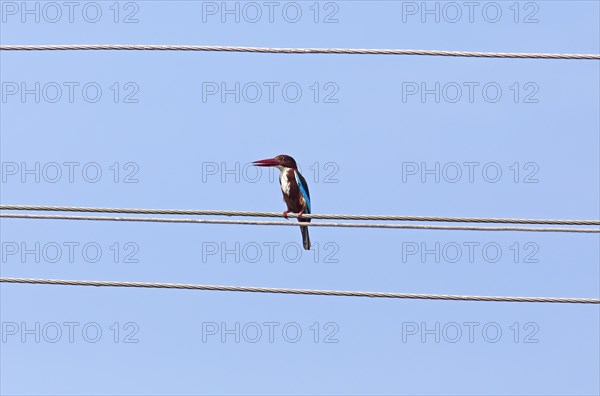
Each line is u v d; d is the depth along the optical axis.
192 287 14.32
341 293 14.30
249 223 15.09
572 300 14.02
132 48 13.88
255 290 14.29
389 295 14.17
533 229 14.62
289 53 13.88
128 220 14.95
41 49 13.88
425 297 14.25
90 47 13.88
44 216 14.87
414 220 14.90
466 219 14.77
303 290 14.27
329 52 13.91
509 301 14.10
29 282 14.34
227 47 13.88
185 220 14.97
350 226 14.98
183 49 13.88
